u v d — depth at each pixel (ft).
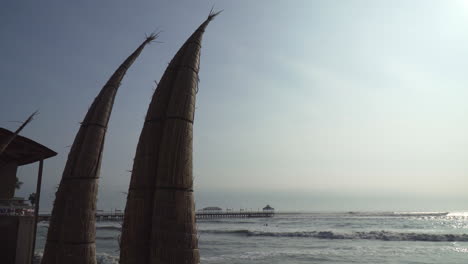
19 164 42.01
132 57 19.62
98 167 17.72
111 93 18.83
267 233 180.04
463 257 99.45
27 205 37.73
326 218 427.33
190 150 13.43
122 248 12.97
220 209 546.67
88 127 18.04
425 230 209.46
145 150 13.65
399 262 91.81
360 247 125.18
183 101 13.76
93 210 17.13
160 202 12.54
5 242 34.06
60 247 16.25
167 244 12.10
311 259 97.40
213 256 104.12
